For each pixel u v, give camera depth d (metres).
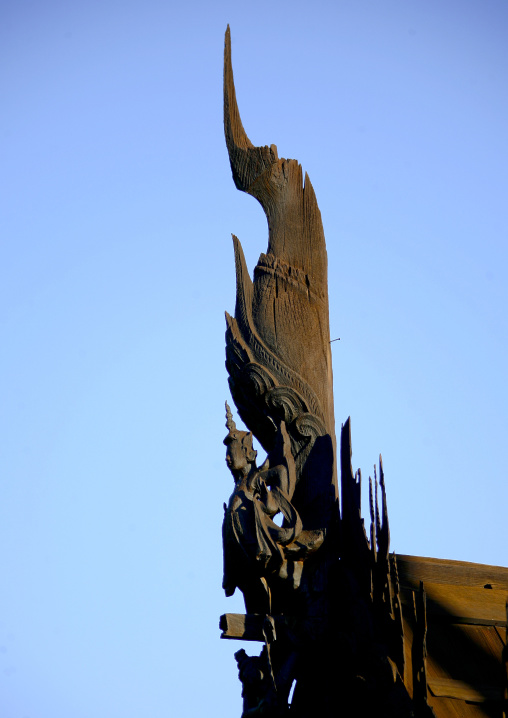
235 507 19.89
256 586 19.67
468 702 18.22
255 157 24.50
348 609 18.91
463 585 21.27
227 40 25.98
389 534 18.55
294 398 21.48
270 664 18.84
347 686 18.44
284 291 22.89
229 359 22.34
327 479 21.02
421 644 16.98
